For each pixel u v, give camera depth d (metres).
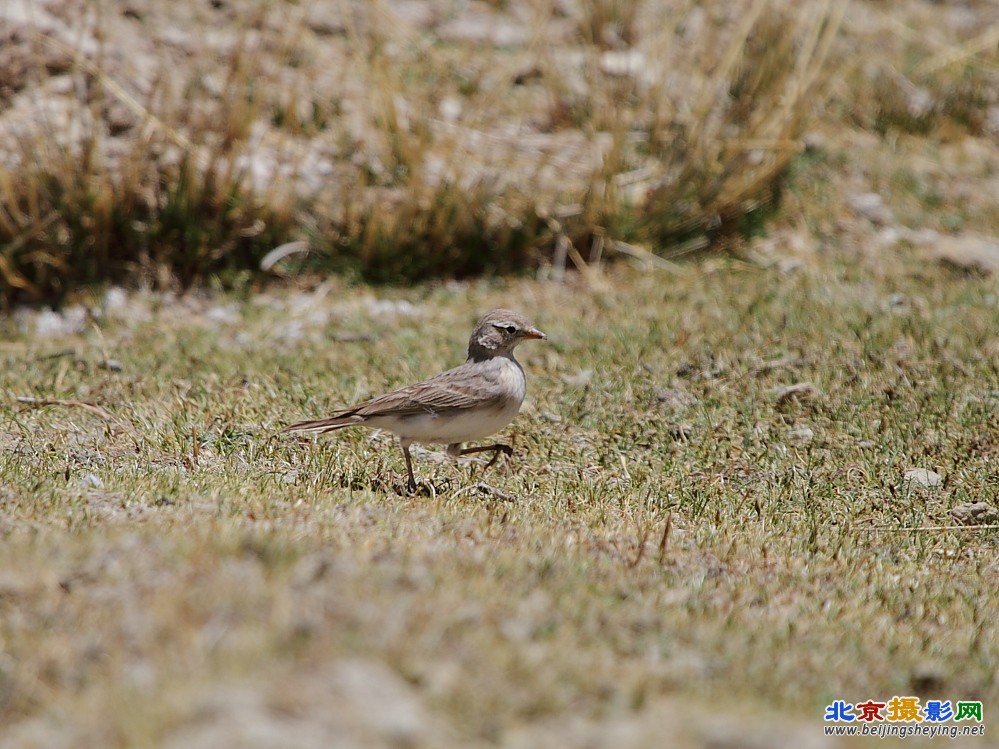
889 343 14.17
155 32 18.78
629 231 17.83
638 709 6.28
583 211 17.59
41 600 6.91
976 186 19.94
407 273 17.16
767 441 11.84
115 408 12.38
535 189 17.70
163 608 6.66
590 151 18.98
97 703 5.95
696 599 8.09
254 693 5.90
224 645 6.29
